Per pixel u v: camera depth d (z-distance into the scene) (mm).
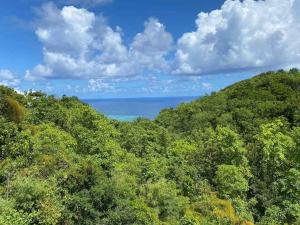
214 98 108438
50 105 68750
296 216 53438
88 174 35156
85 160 41188
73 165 36656
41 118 62719
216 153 60719
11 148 39344
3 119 42344
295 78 104812
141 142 67438
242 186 53531
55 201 31047
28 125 52062
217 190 55250
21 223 27062
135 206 36188
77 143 52594
